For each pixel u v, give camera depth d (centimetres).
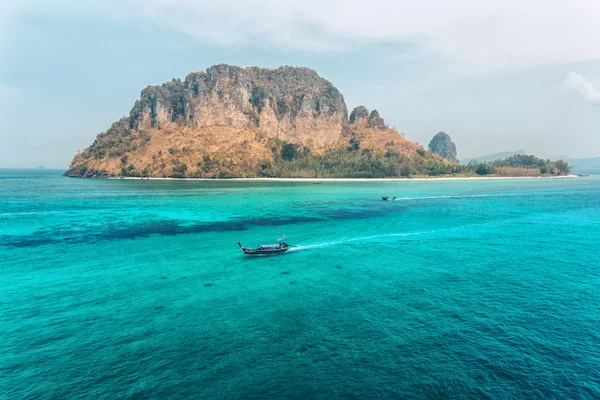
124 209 9875
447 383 2094
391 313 3023
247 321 2903
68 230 6844
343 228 6994
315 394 2008
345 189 17150
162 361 2344
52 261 4728
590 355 2384
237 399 1975
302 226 7244
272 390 2044
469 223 7419
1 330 2775
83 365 2311
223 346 2517
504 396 1988
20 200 12094
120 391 2056
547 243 5625
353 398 1973
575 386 2072
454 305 3195
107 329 2786
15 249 5362
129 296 3481
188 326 2825
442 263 4550
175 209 9888
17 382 2152
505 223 7394
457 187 18538
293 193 14875
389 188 17812
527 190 16338
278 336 2647
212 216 8619
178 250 5338
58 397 2017
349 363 2295
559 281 3822
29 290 3653
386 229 6844
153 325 2847
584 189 16838
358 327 2773
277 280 3941
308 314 3020
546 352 2417
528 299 3325
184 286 3766
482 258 4772
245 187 18312
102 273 4222
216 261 4741
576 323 2838
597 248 5281
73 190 16338
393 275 4069
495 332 2688
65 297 3462
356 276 4050
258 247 5162
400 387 2061
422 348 2464
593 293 3472
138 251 5272
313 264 4566
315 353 2414
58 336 2680
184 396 2008
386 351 2428
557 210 9338
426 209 9712
